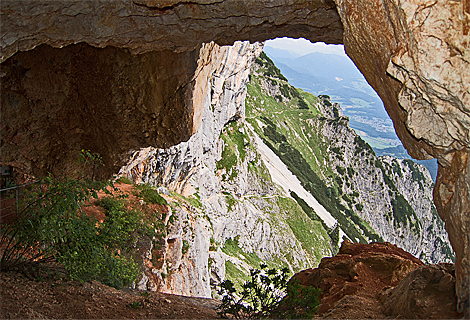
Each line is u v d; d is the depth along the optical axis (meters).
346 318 5.08
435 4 3.12
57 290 5.63
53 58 9.77
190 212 21.17
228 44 7.50
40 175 10.68
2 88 9.55
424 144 4.11
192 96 11.25
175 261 14.90
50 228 5.70
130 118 10.98
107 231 7.88
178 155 23.91
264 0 5.57
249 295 5.41
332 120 120.19
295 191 78.94
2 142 9.90
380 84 4.42
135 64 10.17
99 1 5.33
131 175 20.09
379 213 115.19
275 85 123.31
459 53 3.18
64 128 10.70
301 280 7.34
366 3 3.79
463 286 3.96
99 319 5.12
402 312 4.73
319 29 6.86
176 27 6.25
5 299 4.91
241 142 57.94
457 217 3.88
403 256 7.85
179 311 5.93
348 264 7.13
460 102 3.34
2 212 6.97
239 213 47.78
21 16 5.17
